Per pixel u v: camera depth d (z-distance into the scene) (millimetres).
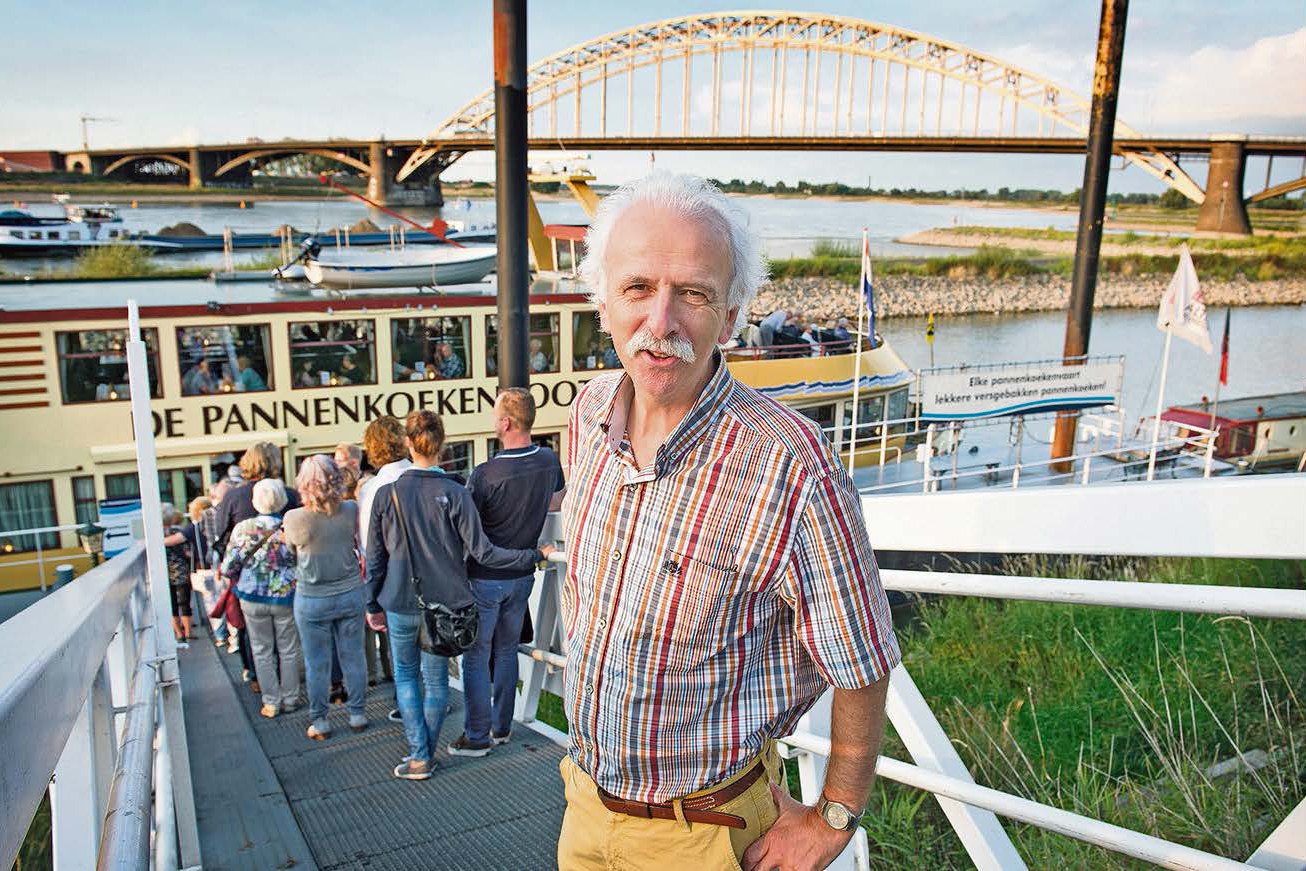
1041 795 3191
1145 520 1336
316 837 3039
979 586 1476
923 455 11406
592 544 1232
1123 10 13297
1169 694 3672
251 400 11188
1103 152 13805
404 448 4535
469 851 2900
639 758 1249
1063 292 55125
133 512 10688
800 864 1229
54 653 1001
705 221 1096
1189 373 37594
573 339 13016
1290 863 1145
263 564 4566
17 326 10039
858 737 1173
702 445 1134
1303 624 4074
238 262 21797
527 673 4254
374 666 5336
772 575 1122
